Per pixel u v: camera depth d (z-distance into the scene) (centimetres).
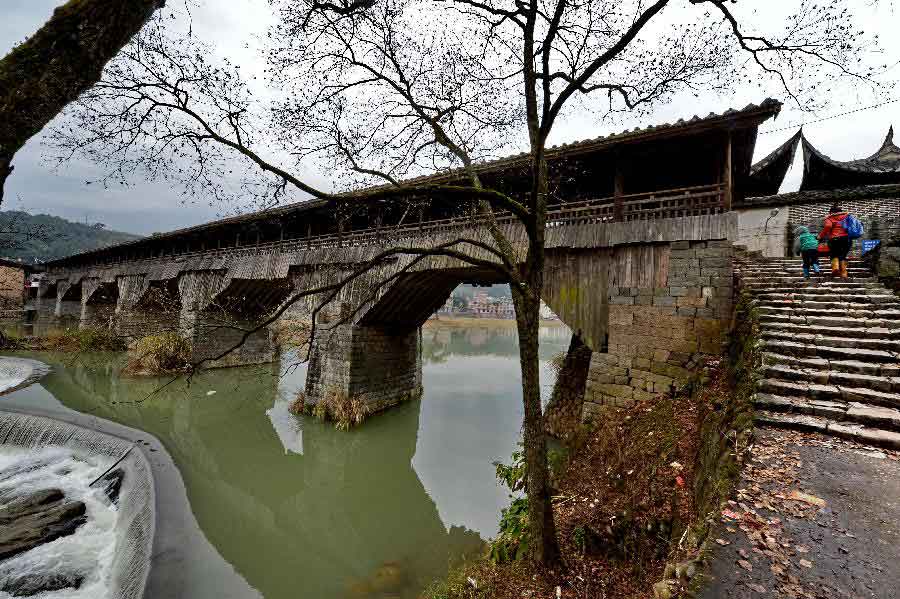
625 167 1039
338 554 846
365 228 1738
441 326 7250
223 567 744
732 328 841
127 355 2281
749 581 260
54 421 1416
